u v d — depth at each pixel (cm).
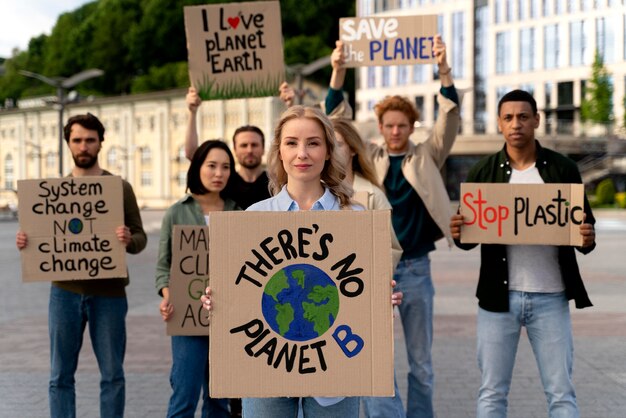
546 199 376
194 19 549
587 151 5331
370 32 533
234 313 266
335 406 281
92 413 537
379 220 267
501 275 382
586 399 561
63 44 8612
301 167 288
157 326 889
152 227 3228
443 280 1328
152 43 7756
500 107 397
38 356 727
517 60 6250
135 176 6150
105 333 436
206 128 5538
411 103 488
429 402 465
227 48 550
